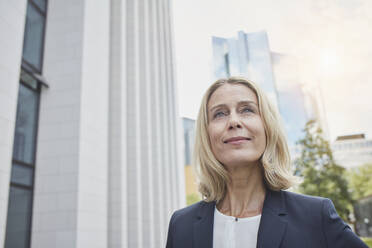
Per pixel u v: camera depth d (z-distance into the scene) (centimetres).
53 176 792
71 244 744
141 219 1280
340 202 2559
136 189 1155
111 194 1013
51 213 767
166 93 2116
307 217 102
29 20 853
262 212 107
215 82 123
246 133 108
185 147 3756
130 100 1259
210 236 111
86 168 834
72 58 875
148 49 1677
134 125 1227
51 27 909
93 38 970
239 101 111
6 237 678
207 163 121
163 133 1812
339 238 97
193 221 121
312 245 98
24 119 788
